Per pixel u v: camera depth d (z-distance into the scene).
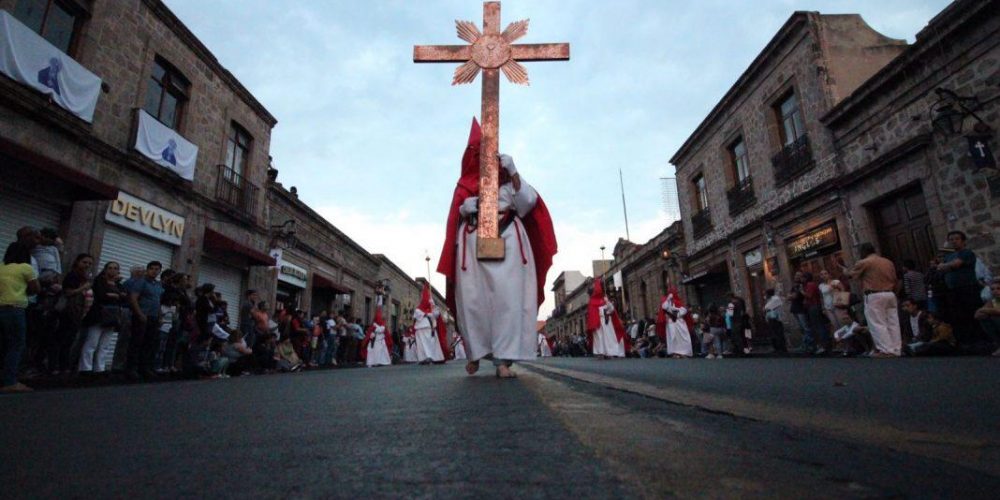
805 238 13.85
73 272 6.90
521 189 3.83
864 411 1.41
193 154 12.45
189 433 1.37
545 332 74.25
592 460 0.85
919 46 9.87
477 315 3.77
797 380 2.81
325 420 1.56
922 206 10.48
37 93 8.55
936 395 1.85
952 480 0.68
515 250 3.76
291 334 12.56
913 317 8.62
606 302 13.05
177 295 8.43
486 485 0.71
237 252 14.05
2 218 8.24
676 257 22.27
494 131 3.97
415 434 1.21
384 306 31.47
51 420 1.79
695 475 0.73
